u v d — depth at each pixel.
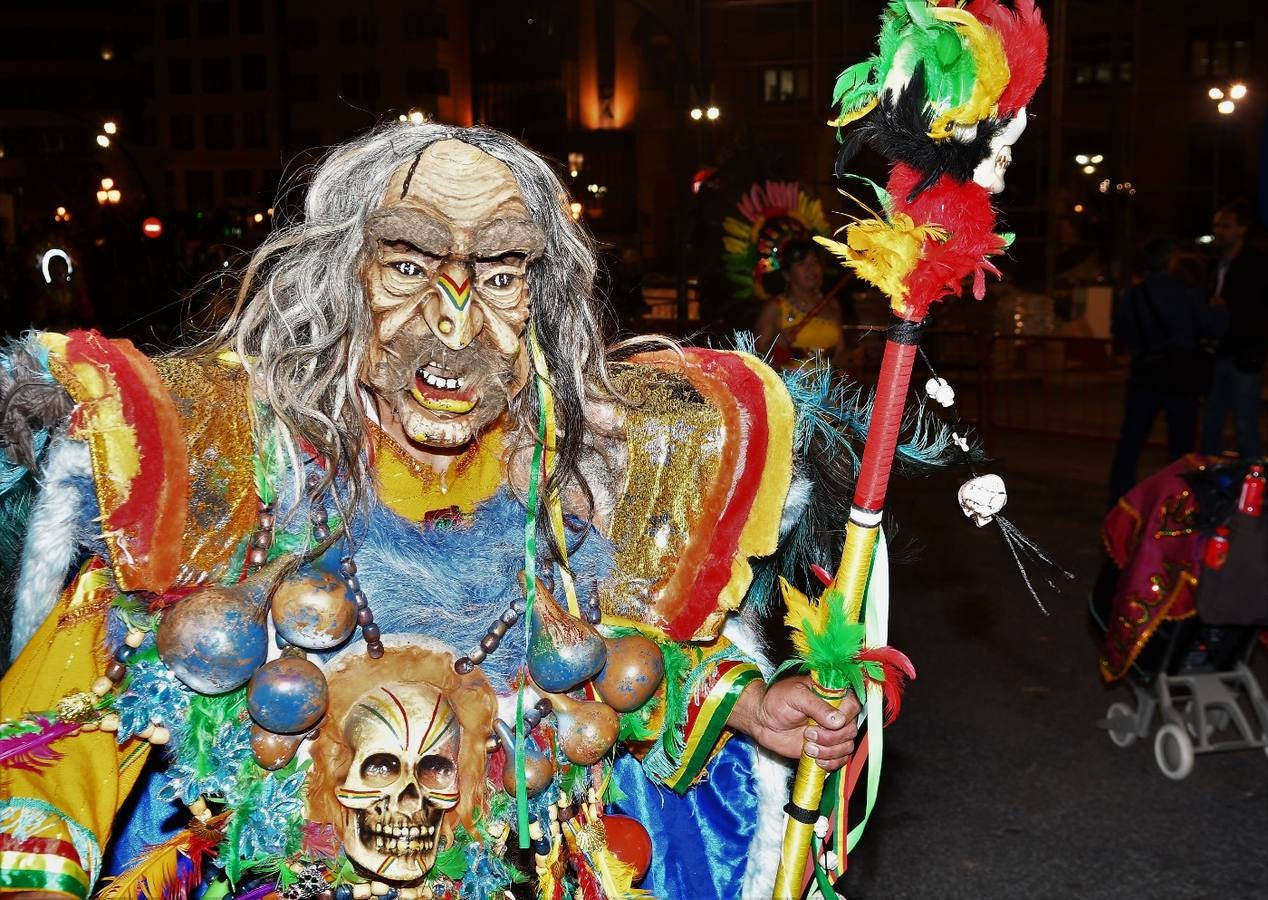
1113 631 4.82
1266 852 4.11
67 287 11.75
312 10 62.19
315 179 1.85
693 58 17.11
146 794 1.95
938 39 1.79
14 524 1.89
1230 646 4.98
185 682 1.72
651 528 2.04
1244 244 8.74
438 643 1.84
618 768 2.28
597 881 2.06
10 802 1.65
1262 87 32.53
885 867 3.98
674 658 2.08
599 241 2.11
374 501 1.88
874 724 2.03
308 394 1.81
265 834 1.77
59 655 1.75
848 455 2.22
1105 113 25.92
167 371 1.79
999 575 7.36
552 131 48.91
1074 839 4.18
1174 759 4.73
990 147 1.84
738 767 2.28
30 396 1.72
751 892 2.27
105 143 37.75
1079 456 11.68
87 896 1.67
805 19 27.12
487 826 1.87
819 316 7.37
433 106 56.94
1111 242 23.80
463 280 1.76
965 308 18.53
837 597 1.98
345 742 1.77
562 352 1.97
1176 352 8.31
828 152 26.66
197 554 1.77
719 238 8.63
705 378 2.10
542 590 1.91
